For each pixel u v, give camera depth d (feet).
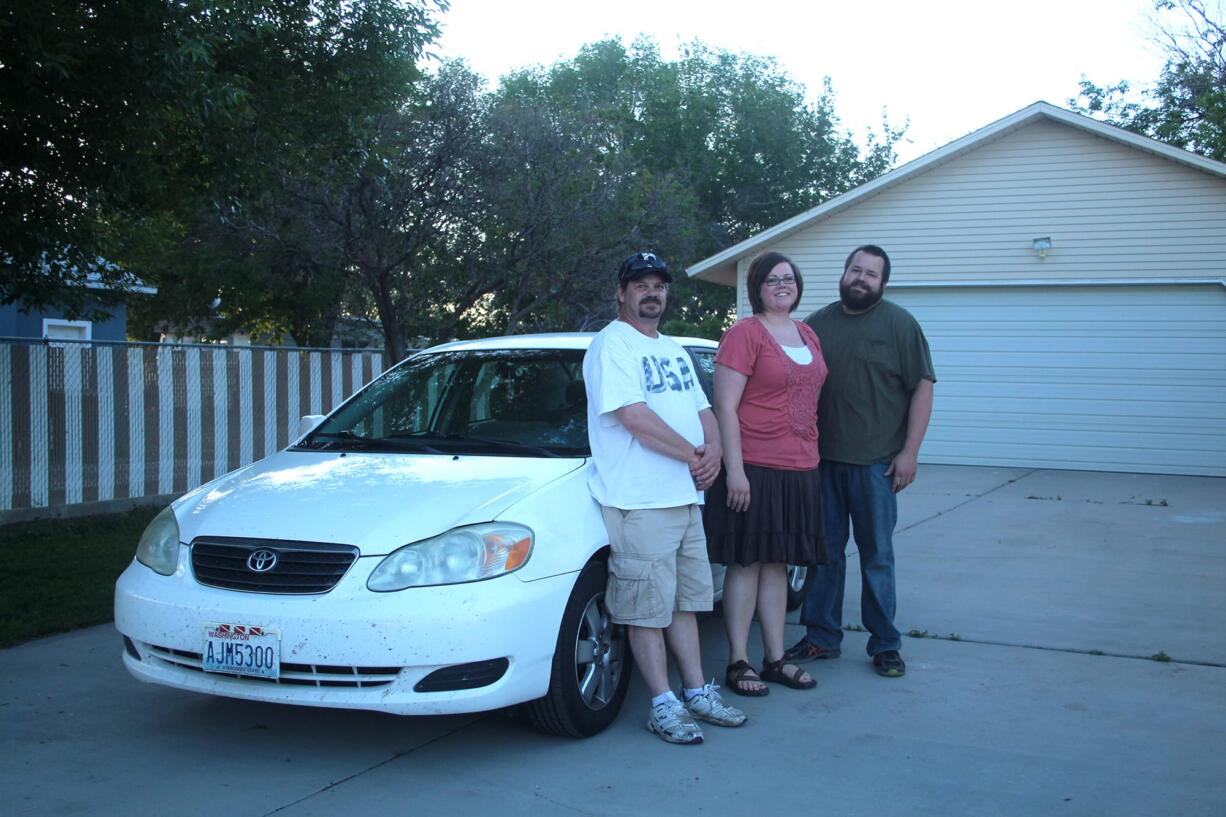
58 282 28.71
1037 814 11.60
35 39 19.79
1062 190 44.68
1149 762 13.05
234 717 14.67
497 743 13.70
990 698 15.52
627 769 12.84
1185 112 83.25
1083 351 44.45
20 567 24.07
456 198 43.09
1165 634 18.85
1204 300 42.83
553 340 17.71
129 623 13.19
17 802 11.85
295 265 49.55
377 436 16.61
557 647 13.08
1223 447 42.52
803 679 15.99
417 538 12.44
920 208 46.91
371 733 14.05
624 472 13.70
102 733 14.05
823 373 15.66
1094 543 27.50
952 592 22.21
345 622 11.93
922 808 11.74
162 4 21.56
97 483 31.96
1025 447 45.27
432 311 47.93
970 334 46.11
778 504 15.21
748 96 113.19
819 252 48.83
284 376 37.86
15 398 29.78
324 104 29.73
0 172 23.75
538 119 45.55
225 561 12.93
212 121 25.23
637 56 121.29
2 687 15.90
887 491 16.65
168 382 33.99
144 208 28.66
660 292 14.12
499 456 15.01
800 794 12.12
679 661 14.62
